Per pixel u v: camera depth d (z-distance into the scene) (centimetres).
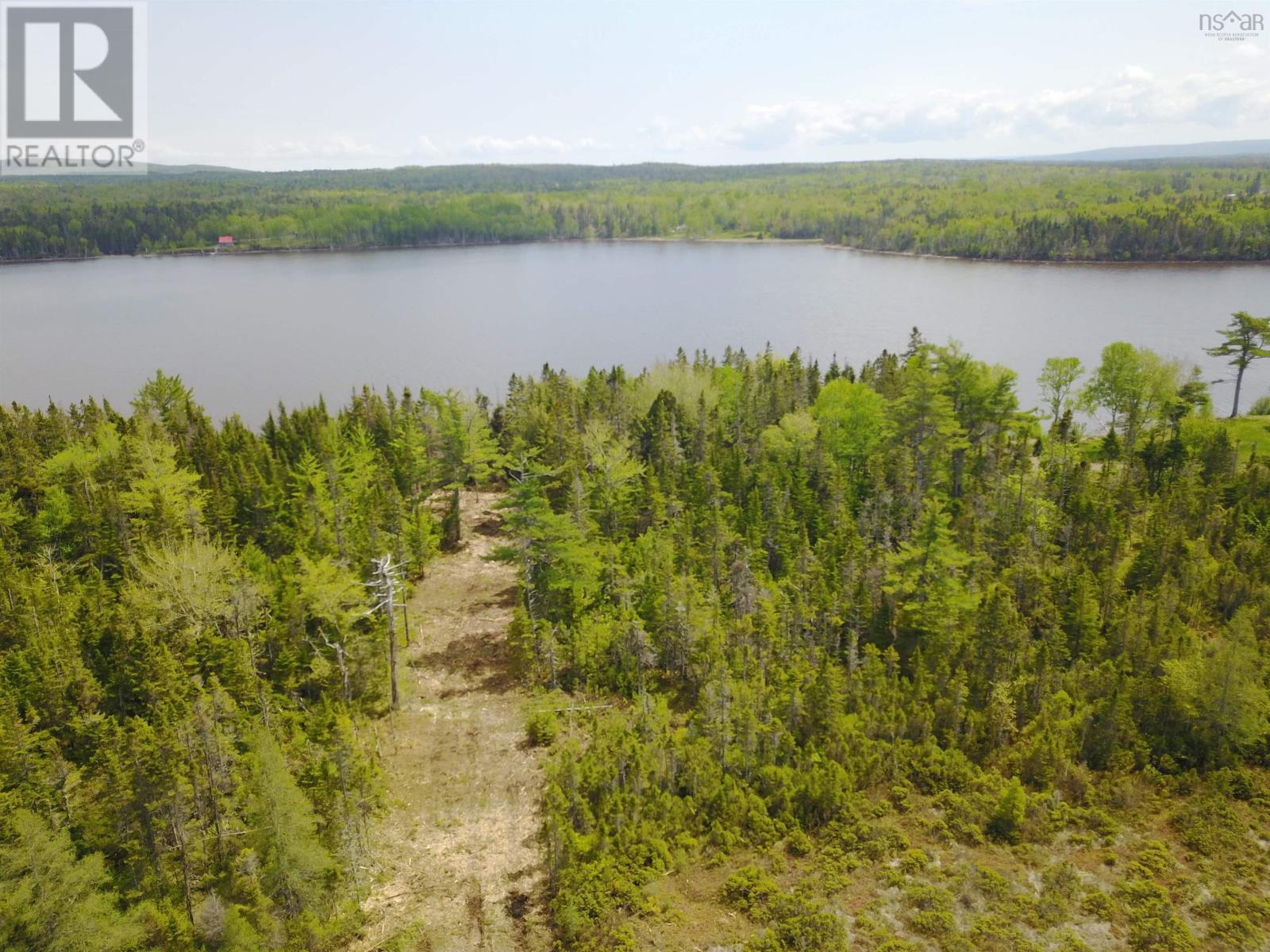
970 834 3934
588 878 3594
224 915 3334
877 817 4078
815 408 9150
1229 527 6544
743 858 3872
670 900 3591
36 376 17588
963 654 5059
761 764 4322
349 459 8100
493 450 7994
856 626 5541
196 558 5325
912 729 4609
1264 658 4747
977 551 6159
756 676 4903
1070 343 17462
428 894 3716
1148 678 4766
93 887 3316
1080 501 6738
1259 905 3469
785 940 3341
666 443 8700
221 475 7950
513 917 3591
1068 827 4016
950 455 7794
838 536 6575
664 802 4044
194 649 4975
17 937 3027
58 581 6075
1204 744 4447
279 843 3350
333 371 18050
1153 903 3475
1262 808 4075
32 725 4200
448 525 7656
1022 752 4422
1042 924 3425
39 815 3681
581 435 9219
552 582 5759
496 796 4353
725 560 6319
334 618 5206
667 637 5475
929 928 3394
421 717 5022
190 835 3772
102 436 8000
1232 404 13362
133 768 3650
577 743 4672
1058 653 5162
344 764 3781
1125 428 9994
